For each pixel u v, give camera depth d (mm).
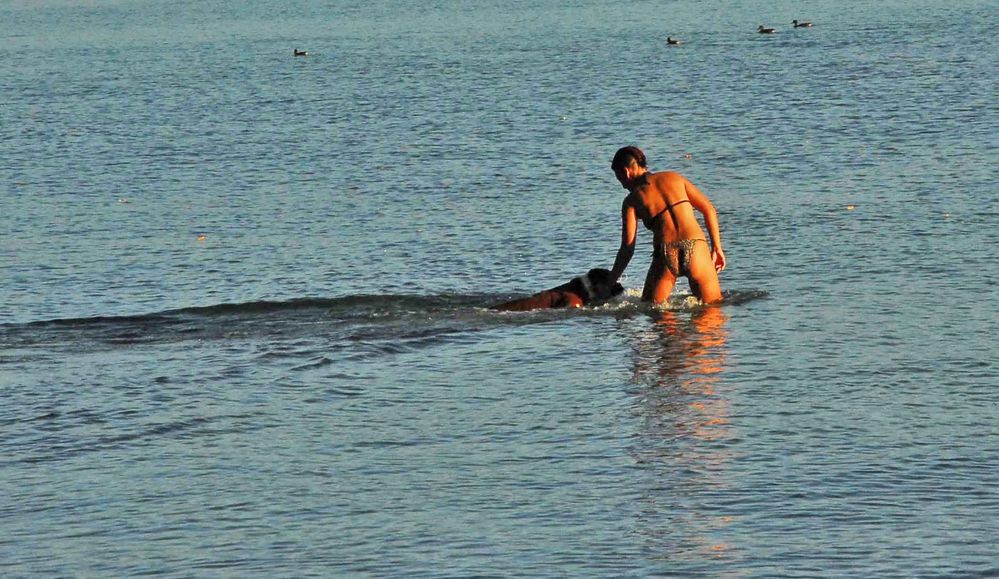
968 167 87688
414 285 61062
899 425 37406
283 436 38031
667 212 54031
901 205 75250
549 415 39531
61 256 71562
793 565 27703
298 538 30016
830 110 124500
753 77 161125
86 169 108625
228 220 81875
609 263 64875
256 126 135125
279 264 67500
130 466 35594
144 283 64000
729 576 27250
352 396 42062
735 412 39219
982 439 35938
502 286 60406
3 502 32906
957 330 48281
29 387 43625
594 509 31422
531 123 127438
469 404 40938
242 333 50719
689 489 32594
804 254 63625
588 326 50906
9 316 57500
